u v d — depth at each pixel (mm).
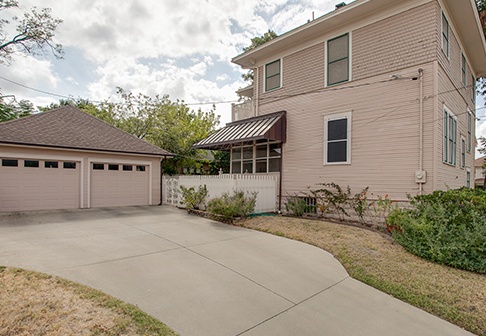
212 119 22359
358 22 10086
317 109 11117
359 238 7059
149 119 20062
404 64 8977
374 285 4586
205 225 8734
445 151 9172
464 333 3379
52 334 2730
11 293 3559
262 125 11922
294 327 3307
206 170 21156
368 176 9562
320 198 10328
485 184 15578
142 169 14062
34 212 10633
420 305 3992
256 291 4180
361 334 3246
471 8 9859
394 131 9055
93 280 4195
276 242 6848
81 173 12125
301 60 11844
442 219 5969
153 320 3176
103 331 2854
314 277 4828
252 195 10594
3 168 10398
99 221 9156
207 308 3602
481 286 4531
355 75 10086
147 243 6410
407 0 8984
